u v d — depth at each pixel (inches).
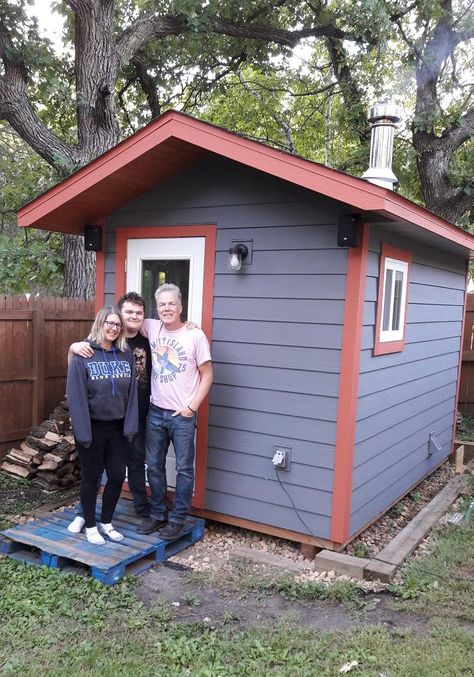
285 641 110.7
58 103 394.9
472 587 133.3
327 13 390.6
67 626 115.2
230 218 161.0
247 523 162.2
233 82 535.2
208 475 168.1
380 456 170.9
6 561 143.9
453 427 261.4
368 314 151.6
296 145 597.6
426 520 175.9
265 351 156.6
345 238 138.0
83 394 136.4
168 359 151.6
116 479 146.3
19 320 225.6
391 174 193.8
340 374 145.2
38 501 194.1
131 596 128.5
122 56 337.4
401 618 121.2
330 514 148.3
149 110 491.8
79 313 251.4
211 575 140.8
